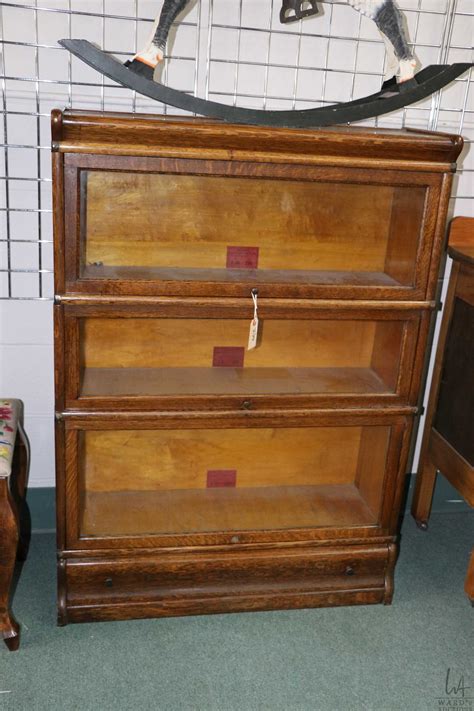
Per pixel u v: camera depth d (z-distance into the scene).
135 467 1.96
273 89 1.97
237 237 1.75
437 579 2.07
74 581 1.75
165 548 1.77
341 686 1.65
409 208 1.69
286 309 1.64
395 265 1.77
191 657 1.71
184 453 1.97
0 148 1.87
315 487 2.08
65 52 1.84
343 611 1.90
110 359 1.85
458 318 2.05
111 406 1.65
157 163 1.47
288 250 1.79
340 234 1.80
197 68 1.91
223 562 1.81
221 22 1.88
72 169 1.44
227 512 1.91
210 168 1.50
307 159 1.52
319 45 1.95
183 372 1.85
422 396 2.35
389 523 1.87
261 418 1.72
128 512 1.87
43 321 2.04
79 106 1.90
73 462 1.67
